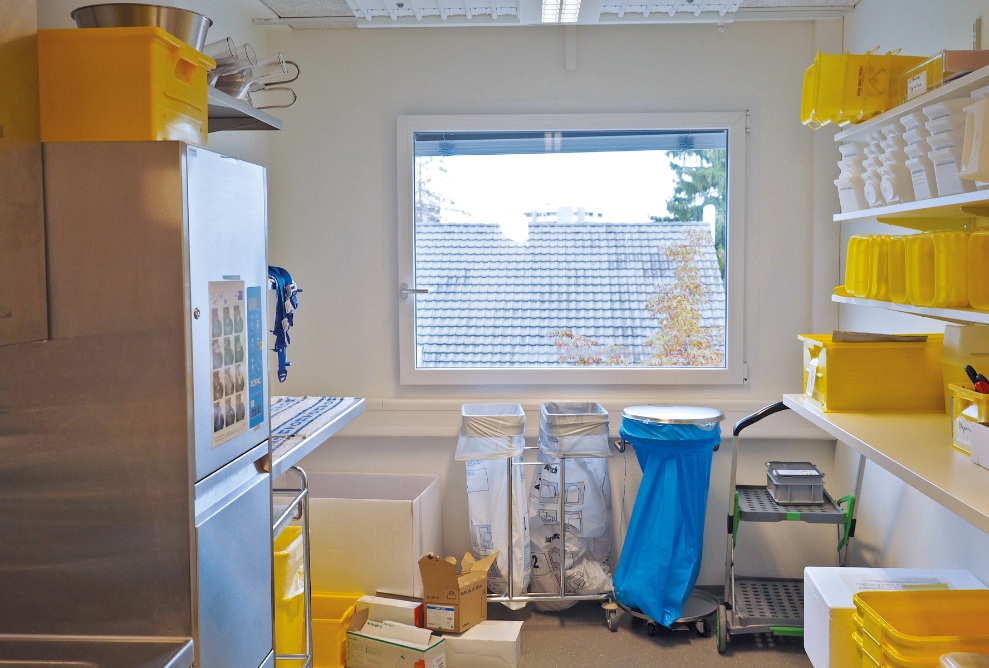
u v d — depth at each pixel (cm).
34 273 159
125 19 178
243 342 190
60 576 167
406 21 362
